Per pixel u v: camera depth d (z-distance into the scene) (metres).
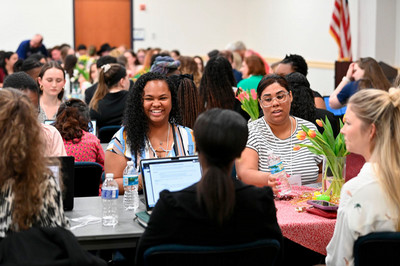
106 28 13.62
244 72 6.80
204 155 1.80
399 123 2.00
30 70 5.34
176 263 1.79
